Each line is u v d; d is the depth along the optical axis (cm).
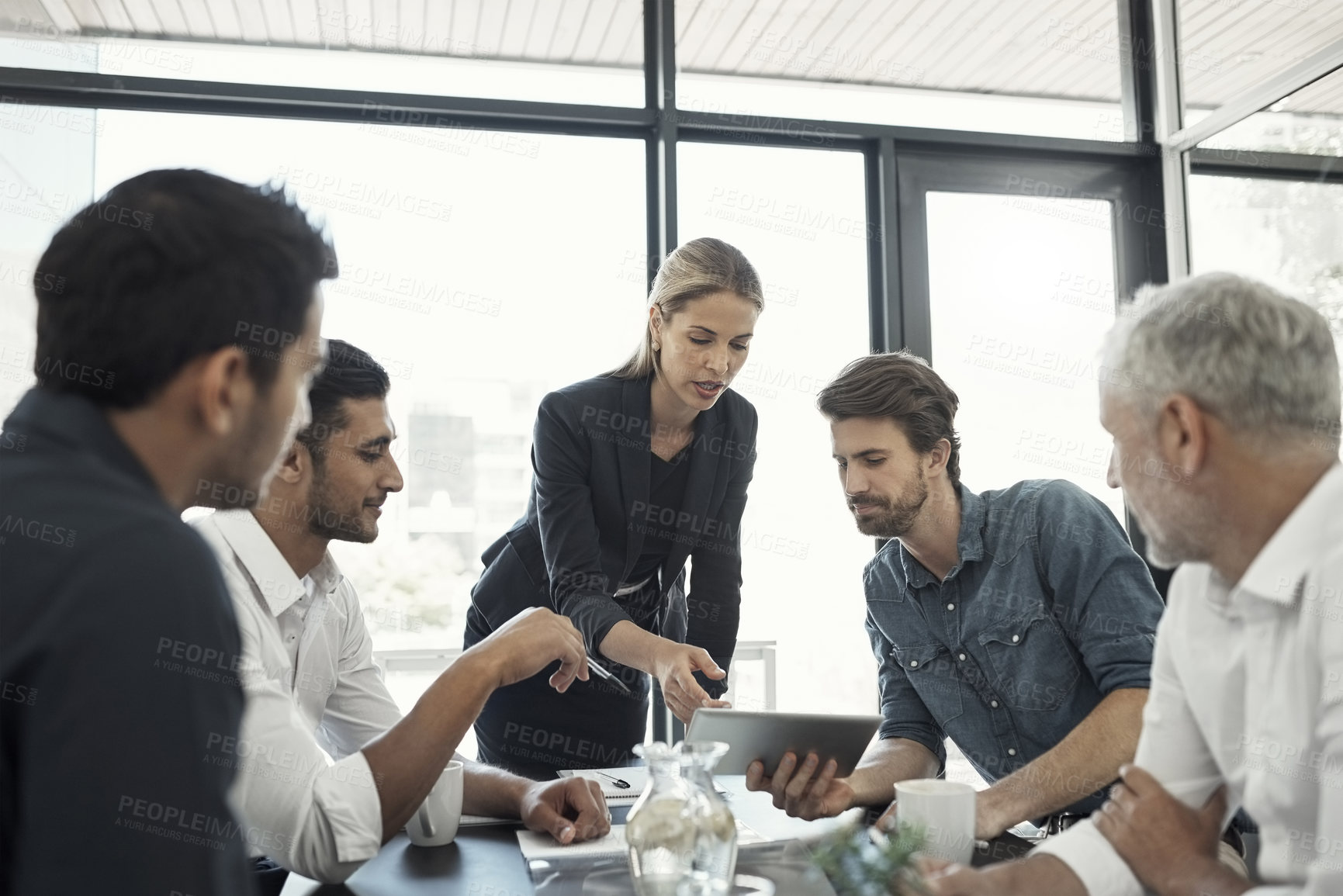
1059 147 328
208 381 67
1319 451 92
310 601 158
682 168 307
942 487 168
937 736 175
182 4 277
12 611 56
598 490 205
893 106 319
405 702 286
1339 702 88
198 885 57
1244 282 94
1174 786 117
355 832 116
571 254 298
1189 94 326
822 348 312
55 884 54
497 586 214
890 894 90
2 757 56
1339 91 273
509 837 135
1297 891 91
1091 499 165
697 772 103
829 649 307
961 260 322
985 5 327
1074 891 105
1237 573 99
